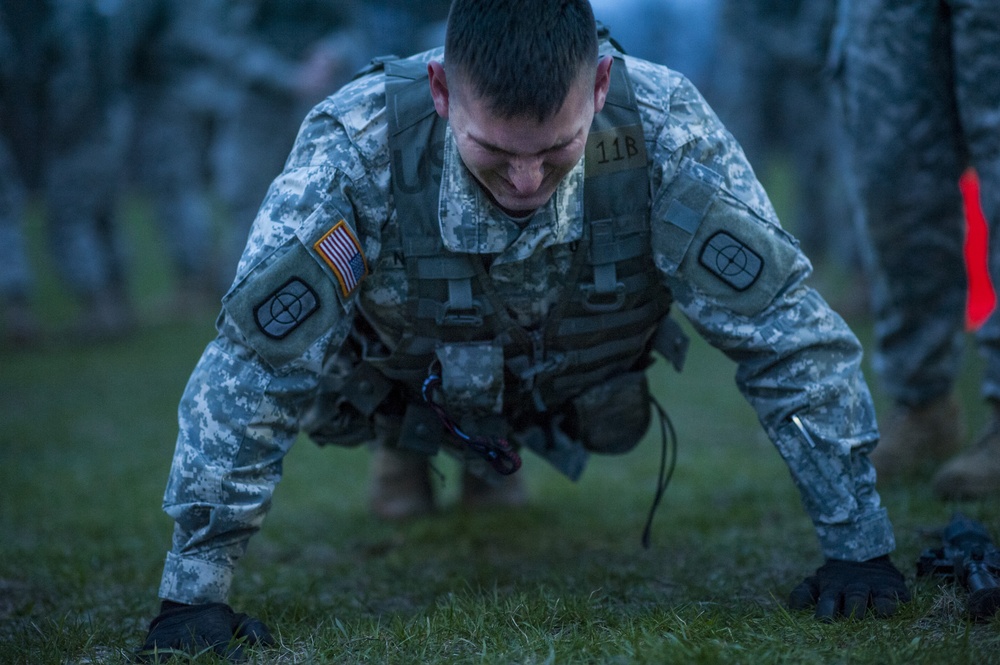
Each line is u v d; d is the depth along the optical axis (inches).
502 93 64.2
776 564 96.9
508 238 74.8
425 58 79.1
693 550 106.0
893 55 111.1
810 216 298.5
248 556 118.5
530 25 64.2
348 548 121.1
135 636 83.1
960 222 116.7
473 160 68.1
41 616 92.2
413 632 76.2
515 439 97.2
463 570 104.0
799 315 76.8
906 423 123.9
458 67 66.1
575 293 79.1
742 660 66.3
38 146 275.3
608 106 76.0
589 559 105.7
